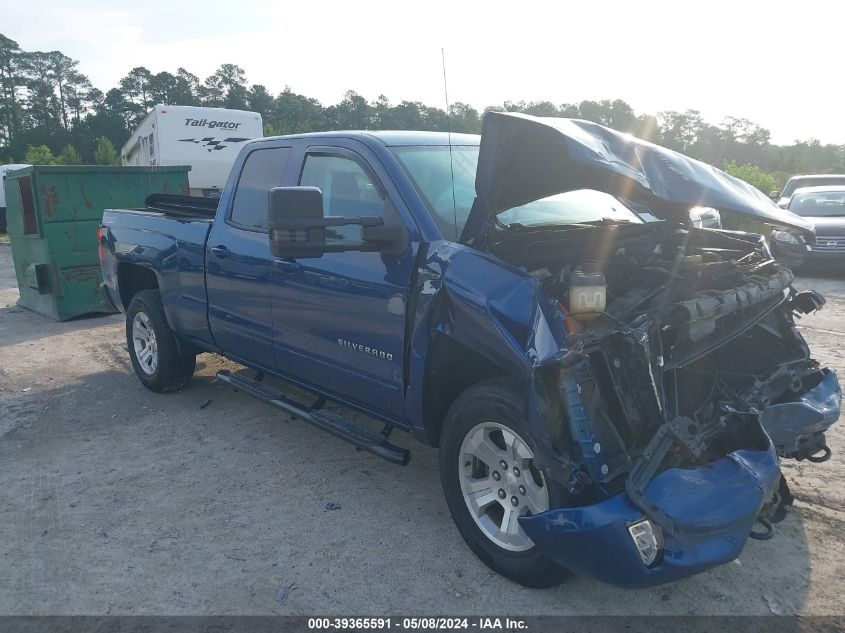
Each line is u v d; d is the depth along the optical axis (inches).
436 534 146.2
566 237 134.0
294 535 146.7
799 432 134.0
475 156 165.0
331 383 163.3
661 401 115.3
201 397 233.8
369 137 158.4
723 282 133.6
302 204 127.1
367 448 148.0
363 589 128.0
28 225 366.6
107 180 362.6
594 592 125.6
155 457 187.0
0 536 148.8
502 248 129.6
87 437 202.2
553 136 116.2
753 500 109.9
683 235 150.5
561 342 109.7
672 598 123.1
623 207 171.8
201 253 197.8
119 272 243.9
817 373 147.3
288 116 4106.8
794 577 128.0
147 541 145.6
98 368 272.1
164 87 4849.9
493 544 128.2
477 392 126.0
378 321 143.9
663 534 106.0
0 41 4717.0
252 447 192.4
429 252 134.6
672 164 125.3
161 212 239.3
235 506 159.6
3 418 219.1
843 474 165.8
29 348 305.7
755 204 126.0
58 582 132.0
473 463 132.8
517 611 120.7
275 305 171.9
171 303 214.7
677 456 115.0
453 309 126.3
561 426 111.3
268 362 183.8
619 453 114.8
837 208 493.7
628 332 111.5
